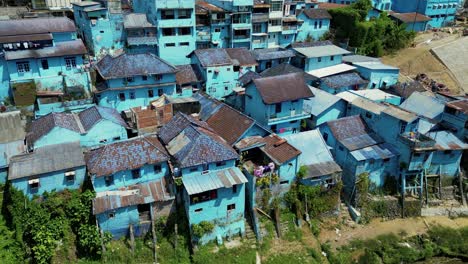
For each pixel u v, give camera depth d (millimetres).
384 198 39406
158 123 42062
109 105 44688
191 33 58406
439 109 44719
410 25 76875
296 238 34656
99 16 54969
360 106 43219
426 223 38688
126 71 43750
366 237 36094
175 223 32656
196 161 32312
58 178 32000
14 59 41344
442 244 36188
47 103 42531
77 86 44438
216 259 31703
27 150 34625
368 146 39312
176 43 57844
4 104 43062
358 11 68312
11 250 29859
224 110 41531
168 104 42281
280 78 42531
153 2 55344
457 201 41219
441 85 57250
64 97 43625
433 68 64438
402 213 39156
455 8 85438
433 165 40469
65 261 30047
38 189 31594
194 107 43812
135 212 31172
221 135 38344
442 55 66438
